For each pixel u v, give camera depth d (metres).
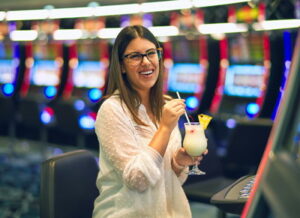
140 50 2.28
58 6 8.03
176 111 2.17
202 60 7.70
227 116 6.75
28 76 10.48
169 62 8.05
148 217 2.22
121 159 2.20
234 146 4.02
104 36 8.27
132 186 2.15
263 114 6.75
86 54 9.55
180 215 2.32
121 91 2.30
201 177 3.74
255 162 3.94
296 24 5.59
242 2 5.79
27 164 8.06
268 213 1.19
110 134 2.23
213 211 5.11
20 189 6.50
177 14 7.09
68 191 2.44
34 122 7.75
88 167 2.58
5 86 10.73
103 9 7.44
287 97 1.32
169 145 2.38
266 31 6.07
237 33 6.57
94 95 9.09
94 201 2.54
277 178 1.19
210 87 7.62
